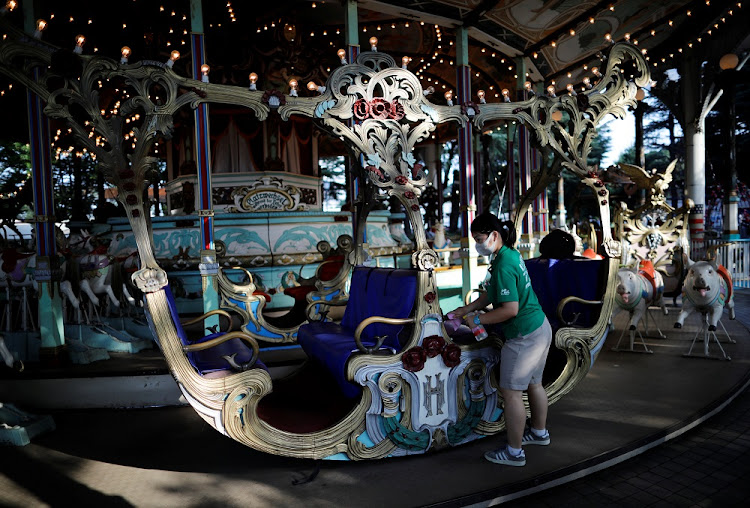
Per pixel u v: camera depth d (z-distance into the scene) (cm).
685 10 841
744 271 1298
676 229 875
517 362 319
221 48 959
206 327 541
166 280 310
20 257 557
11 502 287
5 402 430
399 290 359
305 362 480
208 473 325
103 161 311
